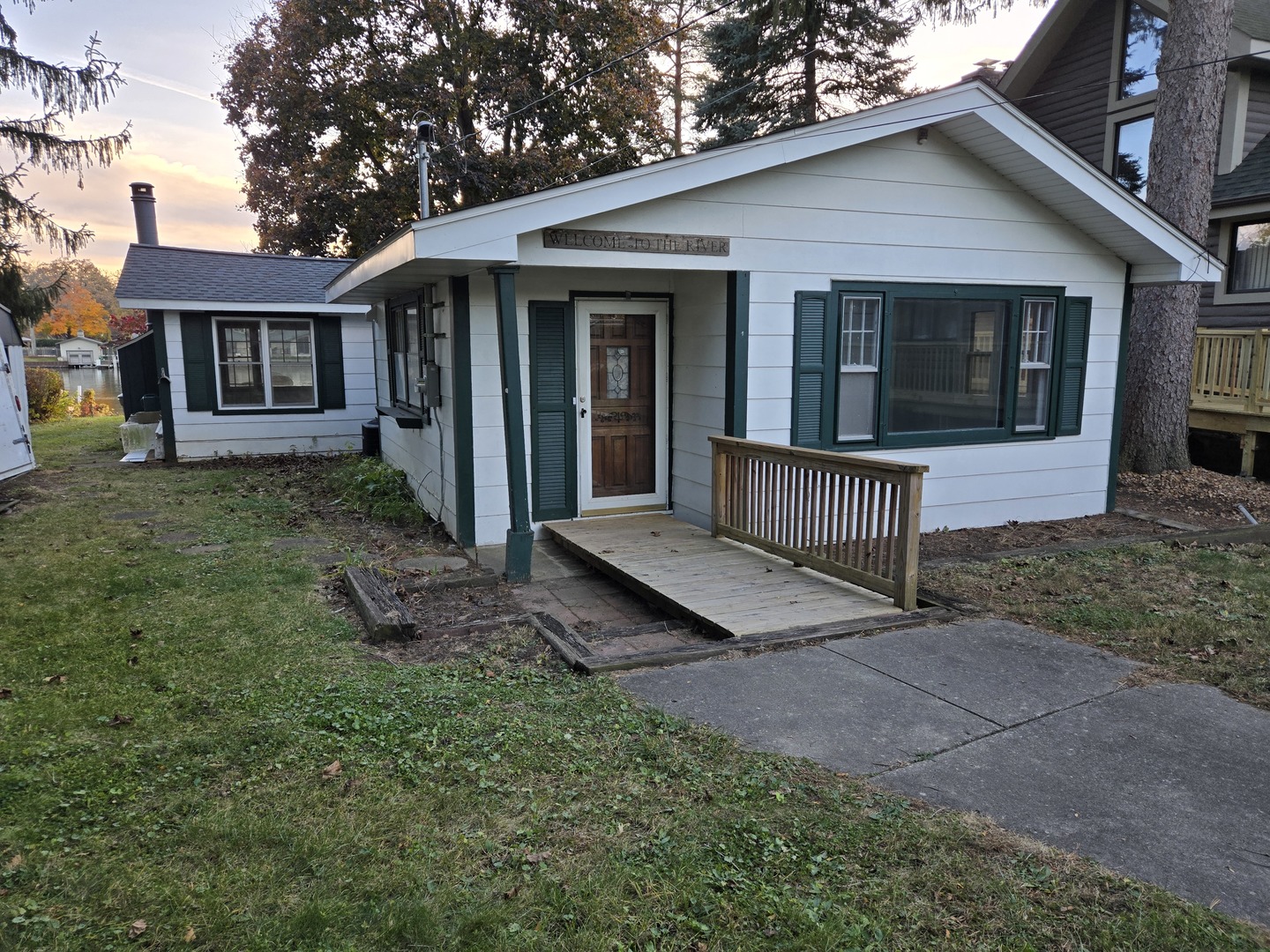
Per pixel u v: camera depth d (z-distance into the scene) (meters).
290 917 2.18
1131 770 3.09
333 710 3.40
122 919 2.16
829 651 4.34
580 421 7.21
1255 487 9.65
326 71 18.73
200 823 2.58
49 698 3.52
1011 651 4.39
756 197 6.42
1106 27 13.62
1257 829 2.70
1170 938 2.14
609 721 3.41
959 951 2.09
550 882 2.33
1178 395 10.30
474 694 3.65
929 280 7.15
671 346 7.42
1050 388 7.89
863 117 6.23
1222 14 9.27
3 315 8.97
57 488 9.30
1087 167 6.83
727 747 3.21
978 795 2.89
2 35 13.98
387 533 7.27
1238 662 4.25
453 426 6.72
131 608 4.86
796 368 6.79
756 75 20.86
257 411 12.29
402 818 2.65
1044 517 8.12
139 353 13.32
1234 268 12.14
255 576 5.59
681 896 2.29
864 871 2.42
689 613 4.91
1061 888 2.35
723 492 6.58
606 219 5.92
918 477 4.82
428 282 7.20
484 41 18.61
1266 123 12.44
